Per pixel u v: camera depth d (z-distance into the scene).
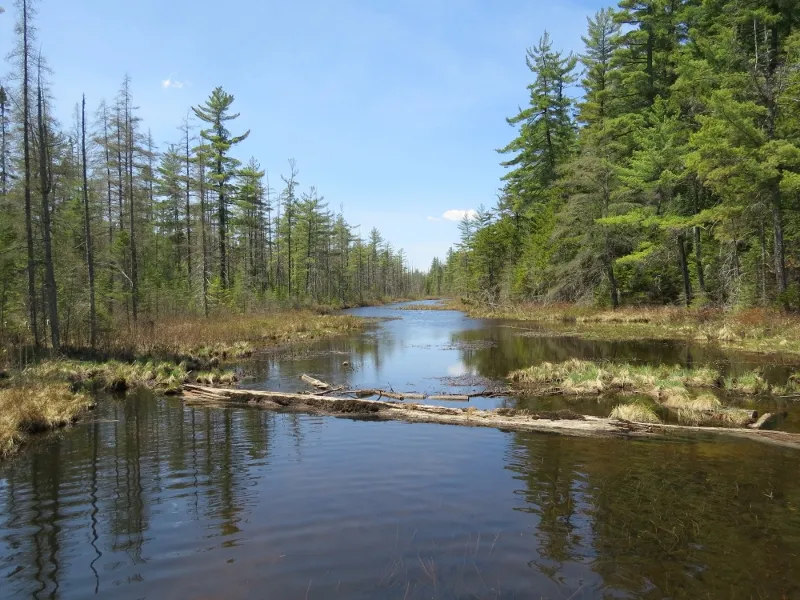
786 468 6.97
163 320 25.53
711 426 9.23
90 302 19.02
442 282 125.06
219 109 35.31
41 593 4.28
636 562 4.61
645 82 34.59
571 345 21.00
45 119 16.98
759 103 21.02
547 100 39.78
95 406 11.52
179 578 4.46
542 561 4.64
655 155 27.30
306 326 29.34
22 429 9.19
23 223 17.30
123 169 27.52
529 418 9.49
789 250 23.64
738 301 23.38
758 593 4.11
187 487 6.65
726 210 21.39
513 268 45.47
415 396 11.91
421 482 6.64
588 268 35.94
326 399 11.08
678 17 32.25
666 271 32.28
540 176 42.75
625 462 7.30
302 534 5.24
